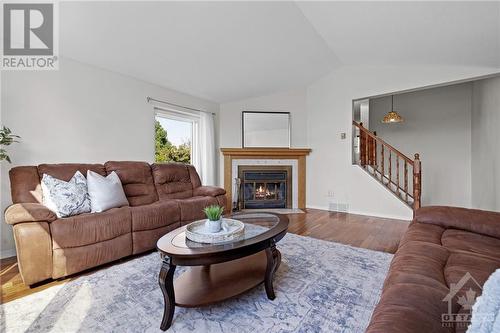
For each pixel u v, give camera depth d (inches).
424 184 222.1
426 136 220.8
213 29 116.3
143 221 104.7
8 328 59.9
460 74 149.4
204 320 62.5
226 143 209.9
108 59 127.0
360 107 198.1
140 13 98.7
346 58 170.9
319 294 73.5
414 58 148.5
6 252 104.0
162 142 173.8
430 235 69.6
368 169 187.6
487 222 71.4
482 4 86.0
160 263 96.8
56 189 94.4
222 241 68.2
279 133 210.7
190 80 162.7
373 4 99.3
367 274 85.6
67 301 71.1
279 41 136.9
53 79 117.0
